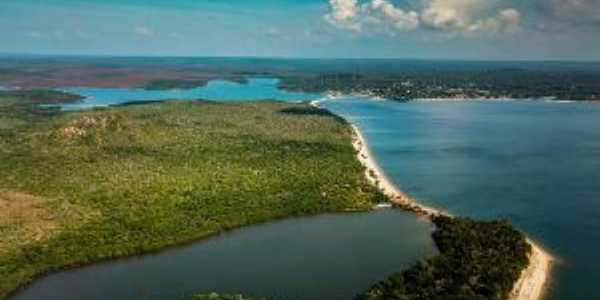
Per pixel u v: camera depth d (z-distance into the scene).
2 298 170.00
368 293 157.12
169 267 189.12
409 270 167.38
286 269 186.50
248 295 169.38
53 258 189.50
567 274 176.00
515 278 163.38
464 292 150.12
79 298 170.62
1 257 187.50
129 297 170.25
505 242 185.38
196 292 172.25
